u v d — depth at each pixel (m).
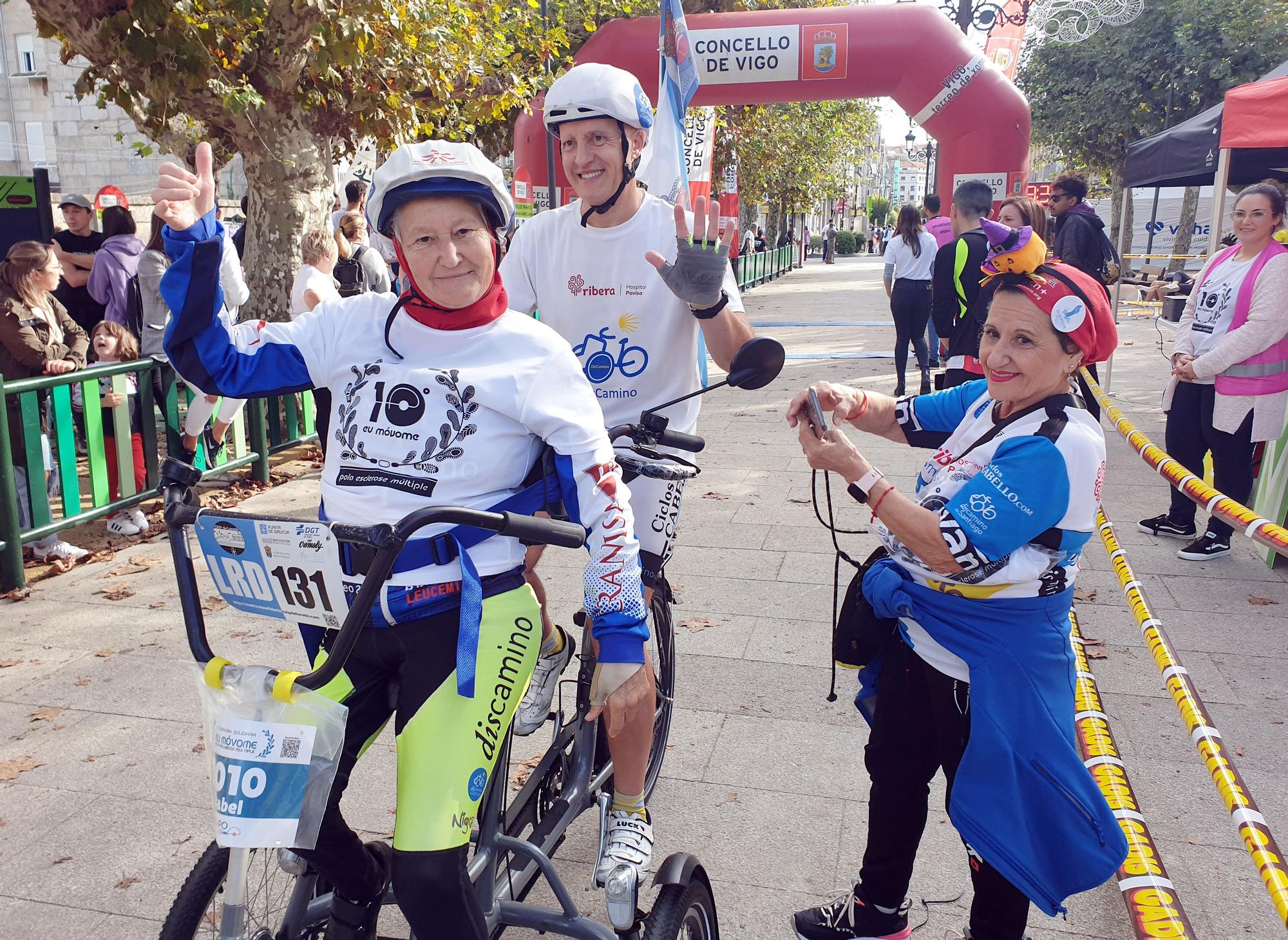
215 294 1.89
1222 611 4.72
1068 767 2.00
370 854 1.98
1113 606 4.80
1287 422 5.32
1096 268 7.16
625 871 2.23
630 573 1.90
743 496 6.76
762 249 32.94
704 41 11.39
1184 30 23.23
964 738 2.08
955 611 2.04
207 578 5.29
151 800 3.27
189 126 8.93
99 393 5.72
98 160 27.80
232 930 1.61
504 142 14.64
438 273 1.82
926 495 2.15
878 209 87.56
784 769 3.43
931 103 11.42
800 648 4.37
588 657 2.61
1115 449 7.96
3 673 4.18
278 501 6.73
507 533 1.67
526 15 11.59
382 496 1.82
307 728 1.56
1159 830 3.04
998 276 1.97
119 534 6.05
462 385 1.83
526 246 2.80
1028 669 2.01
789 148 24.36
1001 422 2.06
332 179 8.97
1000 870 1.97
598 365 2.79
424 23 8.12
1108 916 2.70
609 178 2.60
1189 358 5.45
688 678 4.10
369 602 1.57
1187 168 8.62
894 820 2.30
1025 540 1.90
